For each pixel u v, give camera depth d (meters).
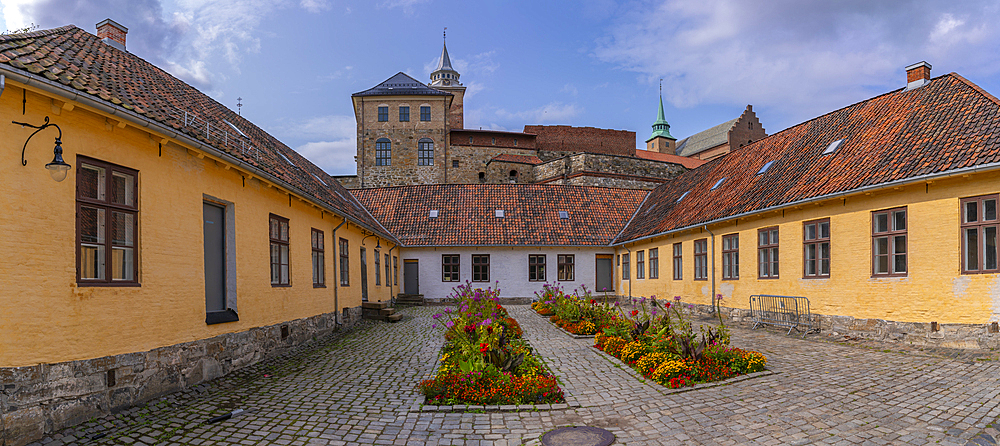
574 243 27.36
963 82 12.95
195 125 9.05
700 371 8.16
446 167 50.50
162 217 7.53
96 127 6.50
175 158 7.88
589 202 30.33
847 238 12.44
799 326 13.55
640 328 10.89
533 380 7.39
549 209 29.52
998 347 9.60
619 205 30.34
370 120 50.03
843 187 12.34
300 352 11.51
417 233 27.58
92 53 9.32
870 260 11.85
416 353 11.11
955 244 10.27
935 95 13.38
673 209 22.89
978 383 7.55
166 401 7.12
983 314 9.84
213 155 8.51
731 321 16.41
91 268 6.39
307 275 13.16
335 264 15.49
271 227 11.23
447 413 6.67
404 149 50.00
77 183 6.23
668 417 6.39
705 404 6.89
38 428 5.56
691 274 19.61
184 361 7.85
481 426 6.15
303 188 12.60
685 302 19.94
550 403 7.00
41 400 5.61
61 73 6.11
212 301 9.06
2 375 5.29
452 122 70.25
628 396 7.37
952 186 10.36
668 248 21.48
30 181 5.67
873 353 10.16
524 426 6.14
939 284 10.48
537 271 27.45
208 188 8.73
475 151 52.56
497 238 27.20
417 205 29.56
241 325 9.60
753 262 15.81
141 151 7.18
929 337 10.55
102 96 6.29
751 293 15.88
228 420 6.41
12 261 5.45
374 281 21.06
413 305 25.91
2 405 5.26
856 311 12.15
